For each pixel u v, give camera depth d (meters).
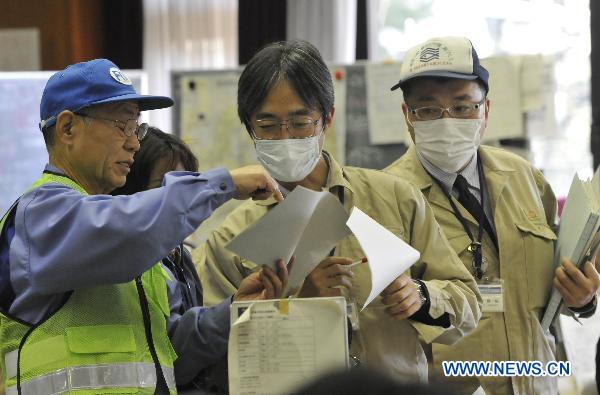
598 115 8.27
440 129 4.18
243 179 3.01
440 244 3.56
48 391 2.92
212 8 9.81
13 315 2.97
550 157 8.33
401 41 9.45
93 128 3.10
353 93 7.81
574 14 8.71
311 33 9.38
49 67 9.60
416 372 3.50
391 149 7.74
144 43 9.88
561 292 4.02
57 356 2.94
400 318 3.18
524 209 4.32
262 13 9.44
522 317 4.18
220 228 3.73
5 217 3.05
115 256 2.81
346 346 2.80
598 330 6.27
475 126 4.21
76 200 2.91
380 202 3.53
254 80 3.29
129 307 3.11
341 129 7.79
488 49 9.10
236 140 7.98
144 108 3.29
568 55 8.68
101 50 9.88
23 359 2.94
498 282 4.14
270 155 3.32
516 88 7.31
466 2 9.25
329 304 2.82
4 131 8.04
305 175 3.44
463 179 4.32
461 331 3.45
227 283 3.65
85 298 3.02
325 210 2.99
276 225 2.90
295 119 3.28
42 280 2.86
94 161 3.12
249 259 2.98
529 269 4.21
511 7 9.02
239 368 2.82
